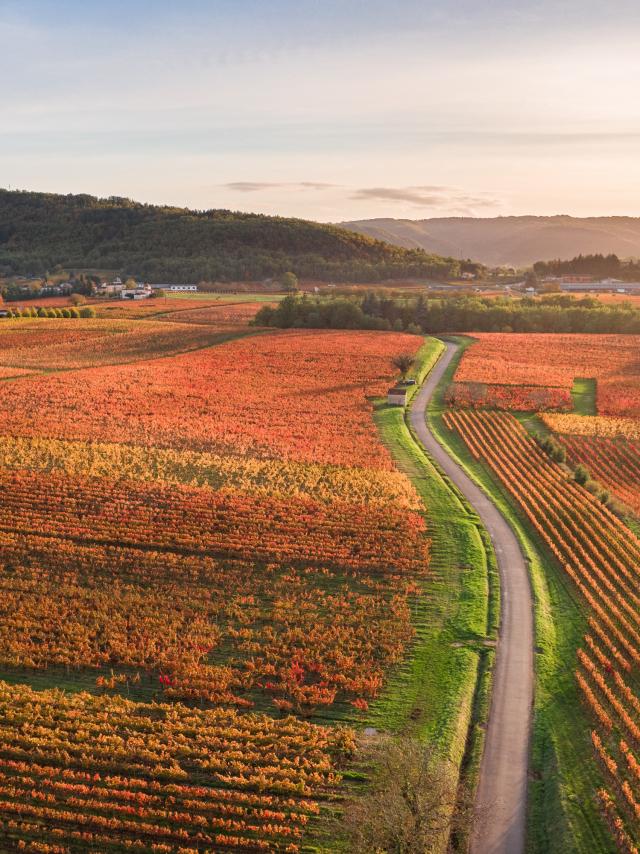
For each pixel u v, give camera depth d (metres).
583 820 33.81
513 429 105.06
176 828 34.28
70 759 38.38
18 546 61.66
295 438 100.19
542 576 58.75
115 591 55.47
